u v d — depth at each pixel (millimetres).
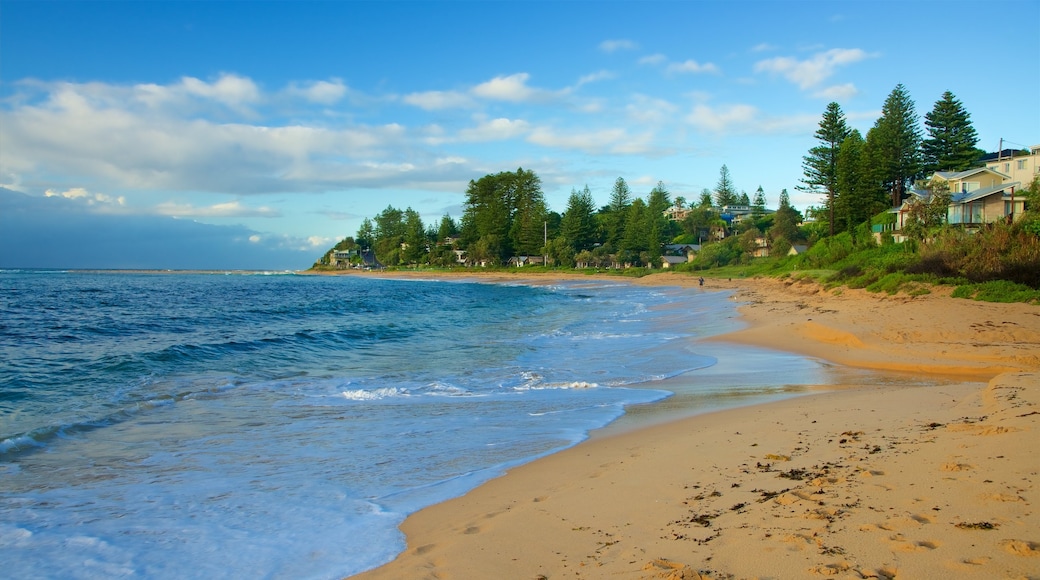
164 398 11398
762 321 23875
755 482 5848
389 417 9969
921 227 41375
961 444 6262
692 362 15562
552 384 12797
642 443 8031
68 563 4824
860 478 5578
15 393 11680
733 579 3877
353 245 169125
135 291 56656
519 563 4457
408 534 5277
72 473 7129
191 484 6719
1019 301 21500
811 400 10328
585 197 104250
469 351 18250
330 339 20938
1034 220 30859
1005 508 4512
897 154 61938
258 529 5465
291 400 11406
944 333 16844
